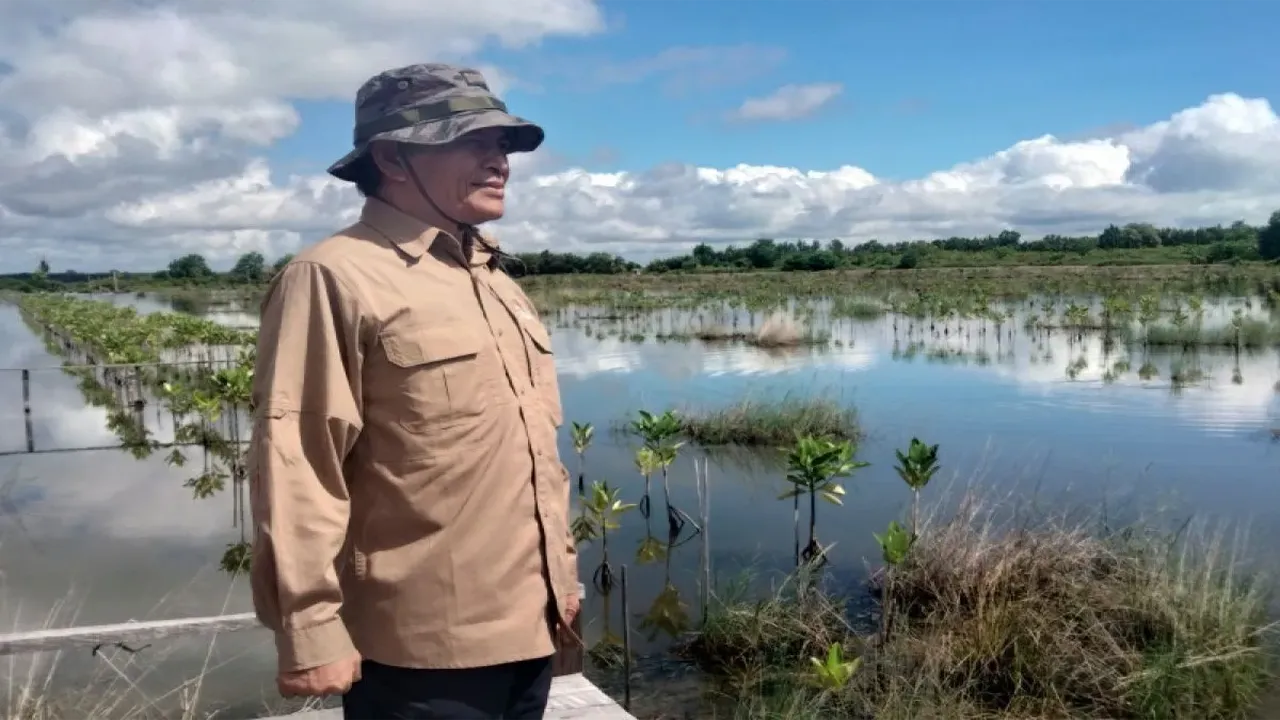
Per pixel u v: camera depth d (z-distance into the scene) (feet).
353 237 5.69
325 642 5.10
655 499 27.32
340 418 5.27
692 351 62.85
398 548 5.58
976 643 15.81
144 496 28.96
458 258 5.99
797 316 84.12
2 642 9.89
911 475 19.31
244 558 22.47
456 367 5.57
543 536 6.01
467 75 6.08
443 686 5.56
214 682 15.72
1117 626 16.07
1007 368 50.24
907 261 182.70
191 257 287.69
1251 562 19.48
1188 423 34.60
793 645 17.25
